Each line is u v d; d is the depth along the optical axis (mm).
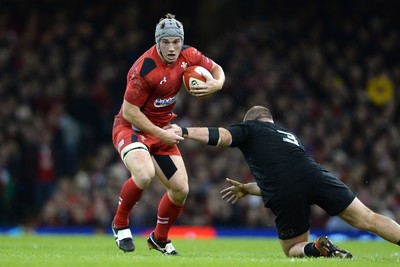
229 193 35500
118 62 88438
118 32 91625
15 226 76500
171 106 35406
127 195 33750
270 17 99688
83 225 72438
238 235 70875
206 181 74750
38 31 91812
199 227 71438
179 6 99062
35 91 84125
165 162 34656
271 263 28391
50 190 78312
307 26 97688
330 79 92062
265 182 33406
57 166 80000
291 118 83750
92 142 84812
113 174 74312
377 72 93000
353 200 33031
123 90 87312
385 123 87250
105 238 59812
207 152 78562
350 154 83250
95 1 95875
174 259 29578
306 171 33000
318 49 94938
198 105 83375
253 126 34031
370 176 79438
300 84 89062
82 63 87188
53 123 81125
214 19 104750
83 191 75375
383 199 75562
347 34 96875
